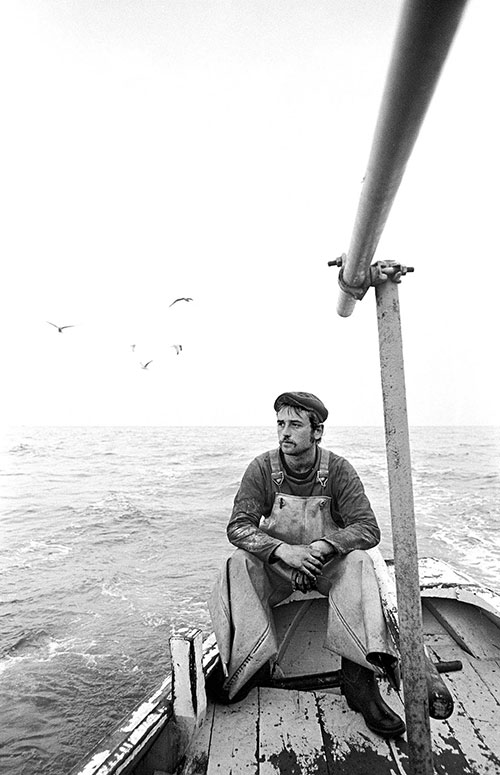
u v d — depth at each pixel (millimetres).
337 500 2303
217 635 2080
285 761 1771
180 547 14125
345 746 1832
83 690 6910
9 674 7328
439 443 54438
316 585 2205
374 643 1846
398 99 794
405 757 1774
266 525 2365
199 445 56344
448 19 640
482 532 15438
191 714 1806
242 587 2111
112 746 1629
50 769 5473
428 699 1590
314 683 2168
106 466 35531
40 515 18844
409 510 1497
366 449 46438
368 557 2078
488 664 2439
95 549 13984
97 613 9477
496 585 10742
